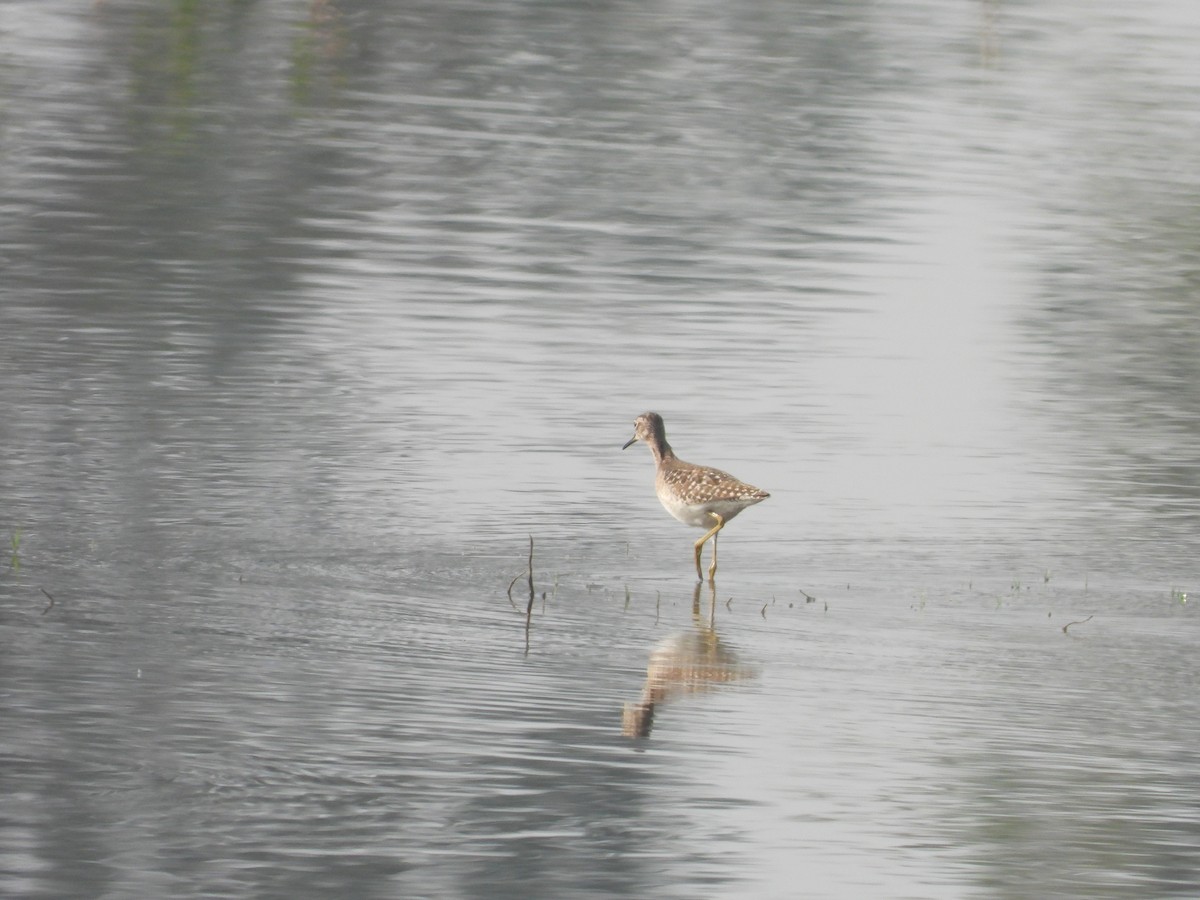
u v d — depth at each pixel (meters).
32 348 21.56
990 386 22.67
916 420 21.23
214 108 35.16
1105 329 25.34
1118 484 19.30
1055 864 11.20
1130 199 32.56
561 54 41.59
